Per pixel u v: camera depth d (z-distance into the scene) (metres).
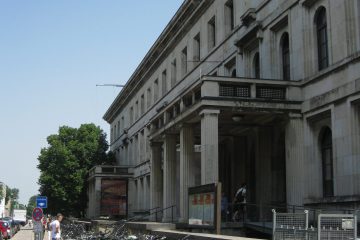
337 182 22.88
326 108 23.80
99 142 80.50
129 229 30.56
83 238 26.61
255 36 30.80
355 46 22.23
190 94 28.00
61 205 77.06
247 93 25.33
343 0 22.91
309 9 25.98
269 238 22.31
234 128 31.16
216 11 38.25
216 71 37.88
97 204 66.31
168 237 21.83
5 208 177.00
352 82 21.98
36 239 28.55
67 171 77.38
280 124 28.70
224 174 37.72
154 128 36.91
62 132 79.69
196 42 43.91
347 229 13.85
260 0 31.06
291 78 26.95
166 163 32.66
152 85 58.88
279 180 28.94
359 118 22.11
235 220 26.27
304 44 25.77
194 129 31.00
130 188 66.94
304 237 14.64
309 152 25.05
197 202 21.42
